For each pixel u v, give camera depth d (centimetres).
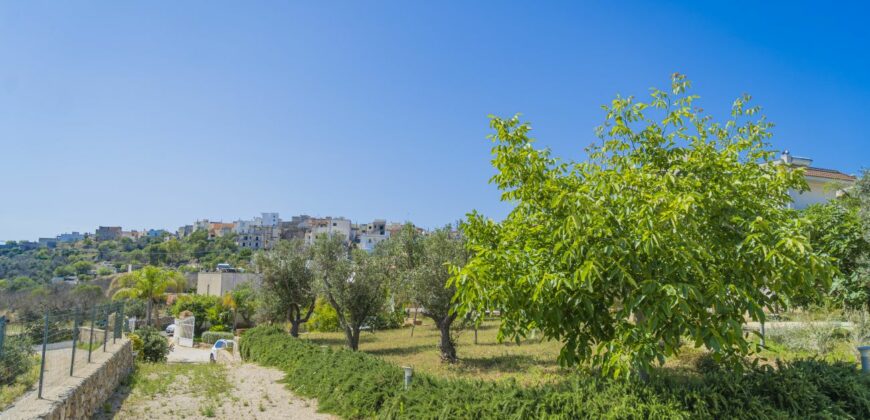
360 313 2273
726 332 678
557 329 802
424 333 3400
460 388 872
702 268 697
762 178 784
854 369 841
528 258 766
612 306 809
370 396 1018
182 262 13538
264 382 1482
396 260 2306
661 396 718
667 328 703
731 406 714
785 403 736
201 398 1245
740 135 838
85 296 5569
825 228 1302
